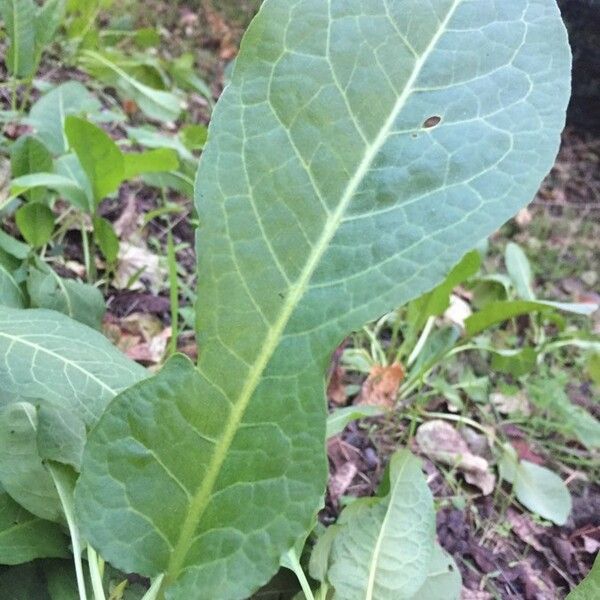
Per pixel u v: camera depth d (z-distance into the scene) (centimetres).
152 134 84
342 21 26
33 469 34
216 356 24
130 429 24
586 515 69
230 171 25
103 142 64
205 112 126
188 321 71
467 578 58
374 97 25
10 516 34
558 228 129
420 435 72
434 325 89
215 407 24
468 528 63
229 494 24
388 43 26
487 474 69
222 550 24
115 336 68
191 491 24
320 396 23
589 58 149
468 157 24
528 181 23
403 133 25
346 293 23
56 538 35
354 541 39
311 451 23
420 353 78
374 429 71
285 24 26
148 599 25
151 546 24
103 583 34
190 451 24
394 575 38
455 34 26
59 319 44
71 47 113
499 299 93
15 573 35
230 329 24
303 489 23
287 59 25
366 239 24
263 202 24
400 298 23
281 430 23
